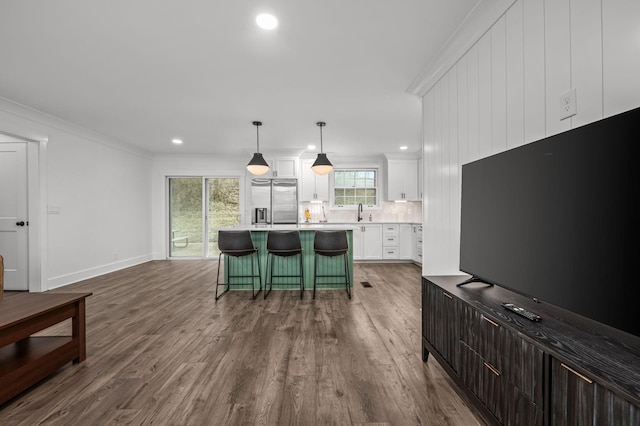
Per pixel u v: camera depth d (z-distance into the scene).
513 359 1.27
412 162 6.92
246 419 1.63
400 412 1.69
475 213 1.95
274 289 4.49
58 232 4.54
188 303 3.75
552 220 1.31
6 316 1.82
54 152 4.46
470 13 2.08
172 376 2.06
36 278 4.23
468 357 1.64
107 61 2.72
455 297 1.77
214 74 2.98
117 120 4.46
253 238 4.50
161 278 5.12
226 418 1.64
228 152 6.77
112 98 3.60
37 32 2.28
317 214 7.31
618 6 1.22
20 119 3.92
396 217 7.32
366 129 4.93
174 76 3.02
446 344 1.89
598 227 1.09
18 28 2.23
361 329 2.89
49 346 2.09
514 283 1.56
